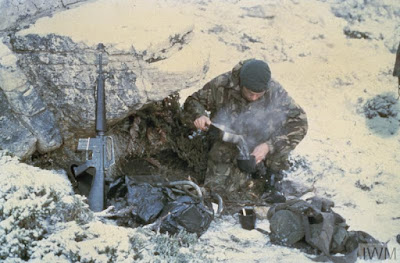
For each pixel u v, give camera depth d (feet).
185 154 20.84
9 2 18.45
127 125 20.98
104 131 17.95
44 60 18.30
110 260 13.14
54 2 19.35
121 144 20.77
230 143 20.18
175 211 16.85
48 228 13.33
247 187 20.26
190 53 19.75
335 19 33.17
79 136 19.56
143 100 19.10
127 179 18.26
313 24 32.63
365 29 32.71
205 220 17.12
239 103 20.07
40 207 13.34
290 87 28.25
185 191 18.34
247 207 18.63
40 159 19.13
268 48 30.58
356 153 23.57
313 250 16.58
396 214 19.40
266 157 20.52
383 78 29.43
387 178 21.89
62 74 18.43
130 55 18.52
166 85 19.17
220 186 19.81
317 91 28.14
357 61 30.66
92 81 18.51
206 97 20.22
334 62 30.45
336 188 21.12
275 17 32.40
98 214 16.22
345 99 27.73
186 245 15.71
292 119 20.03
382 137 24.98
